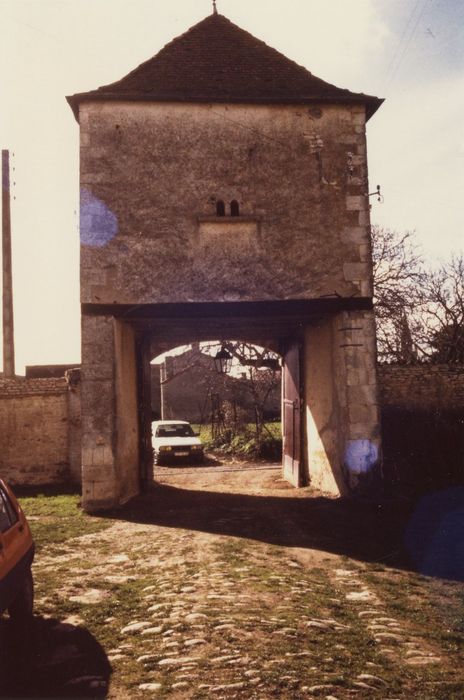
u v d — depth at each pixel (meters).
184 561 7.43
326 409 12.73
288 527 9.44
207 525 9.67
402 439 13.40
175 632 4.88
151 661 4.36
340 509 10.55
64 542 8.57
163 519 10.18
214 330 15.12
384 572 7.18
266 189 11.52
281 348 16.75
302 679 4.00
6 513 5.11
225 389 29.50
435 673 4.34
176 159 11.41
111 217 11.21
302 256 11.47
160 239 11.27
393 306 22.55
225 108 11.55
